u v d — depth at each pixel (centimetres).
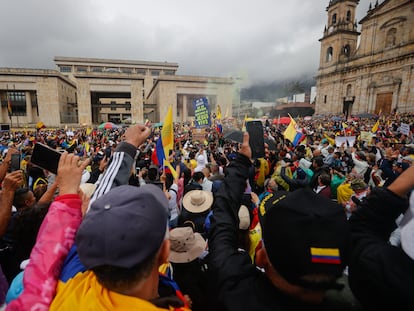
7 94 5038
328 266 76
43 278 93
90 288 86
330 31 5512
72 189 118
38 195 373
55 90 5266
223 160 751
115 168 145
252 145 144
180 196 517
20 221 216
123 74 5369
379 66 4416
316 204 88
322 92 5656
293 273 79
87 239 84
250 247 252
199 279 212
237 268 106
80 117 5284
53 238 103
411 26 3922
